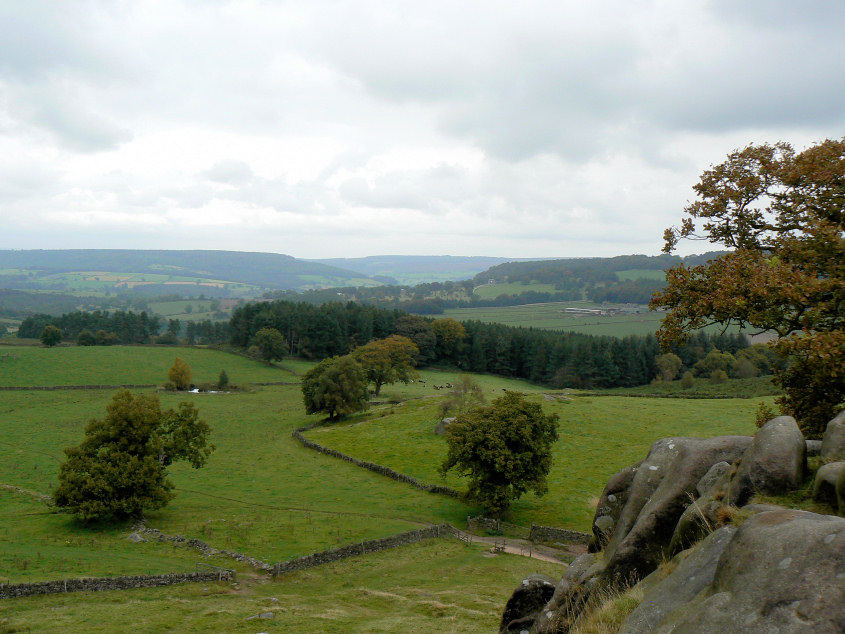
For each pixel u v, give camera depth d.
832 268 16.14
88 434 45.59
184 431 48.75
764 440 9.46
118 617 24.12
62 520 44.25
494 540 43.53
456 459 48.72
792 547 5.95
